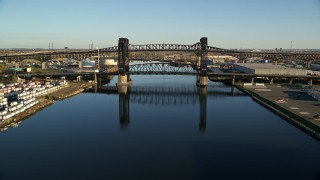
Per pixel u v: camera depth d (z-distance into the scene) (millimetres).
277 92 130000
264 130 76625
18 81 149250
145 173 51688
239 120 87375
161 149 63188
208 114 95875
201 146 65062
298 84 156125
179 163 55906
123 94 138125
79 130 77062
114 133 74750
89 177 50125
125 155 59844
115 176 50594
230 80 178000
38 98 117688
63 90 140000
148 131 76688
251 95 127750
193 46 187000
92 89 153375
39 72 183125
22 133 74000
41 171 52344
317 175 50406
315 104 101938
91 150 62469
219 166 54469
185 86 165625
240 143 66750
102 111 100750
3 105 91312
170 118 90688
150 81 192375
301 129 76625
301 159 57375
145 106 109812
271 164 55281
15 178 49625
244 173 51531
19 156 59062
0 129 77312
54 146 64812
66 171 52344
